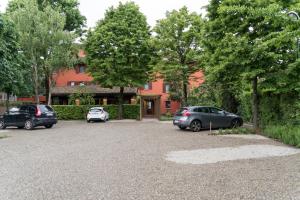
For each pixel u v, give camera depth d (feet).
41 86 158.40
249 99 86.02
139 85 133.08
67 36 126.31
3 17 85.40
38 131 78.74
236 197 22.86
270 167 32.65
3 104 135.74
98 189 25.08
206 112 76.43
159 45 118.21
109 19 135.44
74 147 48.49
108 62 128.98
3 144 53.42
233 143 51.55
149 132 73.26
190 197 22.94
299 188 24.99
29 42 122.42
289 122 58.65
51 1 150.92
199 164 34.58
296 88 58.49
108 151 44.16
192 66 120.57
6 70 84.38
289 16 56.90
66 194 23.80
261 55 58.85
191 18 116.06
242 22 62.64
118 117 141.69
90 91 160.66
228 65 63.87
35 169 32.65
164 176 29.19
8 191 24.71
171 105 168.45
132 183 26.84
